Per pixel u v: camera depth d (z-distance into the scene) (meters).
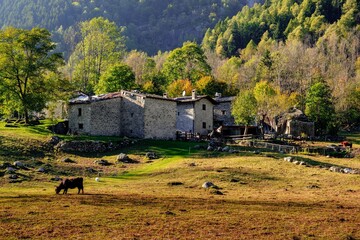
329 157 67.56
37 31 77.19
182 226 23.31
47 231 21.77
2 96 75.81
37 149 58.03
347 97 128.38
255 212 27.30
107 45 121.38
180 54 134.75
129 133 77.50
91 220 24.09
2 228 22.05
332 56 186.50
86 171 48.94
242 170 48.28
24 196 31.09
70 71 169.25
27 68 74.31
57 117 90.12
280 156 61.94
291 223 24.58
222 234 21.98
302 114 106.81
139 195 33.00
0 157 50.53
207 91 122.00
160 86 131.12
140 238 21.02
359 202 31.84
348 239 21.64
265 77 159.88
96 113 75.25
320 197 34.16
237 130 97.75
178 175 46.28
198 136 80.62
